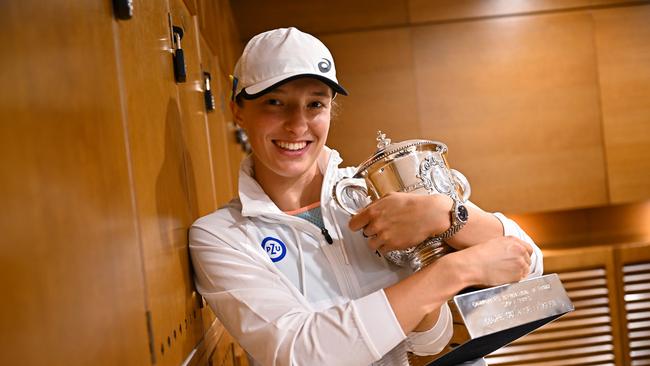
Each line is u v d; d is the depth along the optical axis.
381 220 1.28
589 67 4.05
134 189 0.96
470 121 4.05
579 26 4.05
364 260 1.41
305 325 1.20
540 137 4.06
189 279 1.36
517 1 4.04
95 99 0.81
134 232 0.93
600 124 4.06
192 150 1.62
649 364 3.77
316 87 1.33
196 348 1.36
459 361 1.40
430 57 4.05
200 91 1.96
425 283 1.21
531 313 1.26
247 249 1.35
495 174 4.05
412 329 1.20
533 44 4.05
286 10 4.04
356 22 4.04
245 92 1.33
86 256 0.71
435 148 1.36
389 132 4.05
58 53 0.69
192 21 1.94
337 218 1.43
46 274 0.61
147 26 1.20
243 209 1.37
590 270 3.79
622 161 4.07
